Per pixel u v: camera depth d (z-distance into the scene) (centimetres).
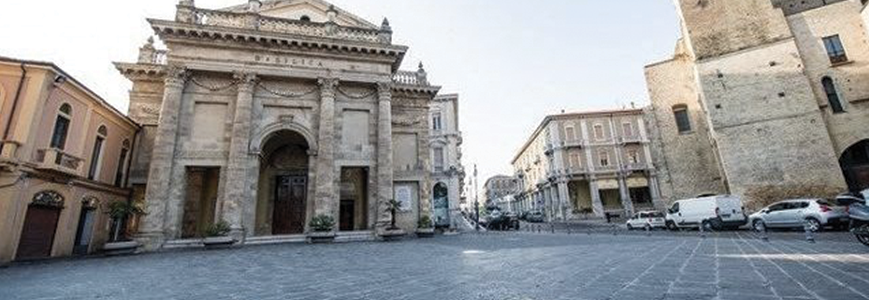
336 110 2470
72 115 1759
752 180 2228
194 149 2173
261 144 2292
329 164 2286
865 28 2161
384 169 2405
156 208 1981
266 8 2716
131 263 1274
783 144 2181
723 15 2455
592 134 5056
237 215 2069
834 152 2064
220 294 618
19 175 1471
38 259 1538
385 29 2639
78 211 1828
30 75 1559
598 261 838
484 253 1159
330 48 2458
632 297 460
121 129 2216
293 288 645
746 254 861
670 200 2822
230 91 2295
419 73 3088
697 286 511
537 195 6231
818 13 2300
